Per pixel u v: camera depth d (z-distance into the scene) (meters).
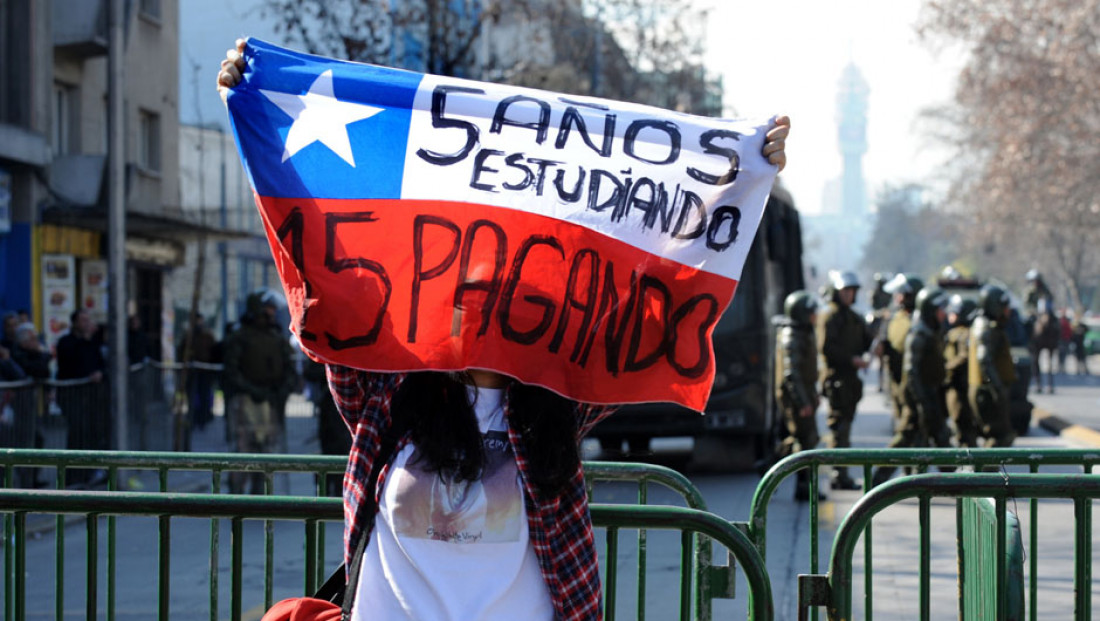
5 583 4.38
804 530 9.90
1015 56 32.16
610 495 11.74
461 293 2.99
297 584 7.95
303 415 16.73
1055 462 5.25
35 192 19.31
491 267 3.04
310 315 2.92
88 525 3.71
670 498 11.49
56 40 20.14
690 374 3.09
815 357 11.67
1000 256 81.31
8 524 4.38
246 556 8.79
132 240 22.86
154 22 23.92
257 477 11.90
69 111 21.38
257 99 3.13
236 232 23.14
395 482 2.68
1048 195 38.38
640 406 13.72
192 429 14.92
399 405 2.77
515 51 22.20
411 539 2.65
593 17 24.75
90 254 21.16
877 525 10.02
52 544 9.73
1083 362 38.91
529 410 2.77
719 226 3.16
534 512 2.70
